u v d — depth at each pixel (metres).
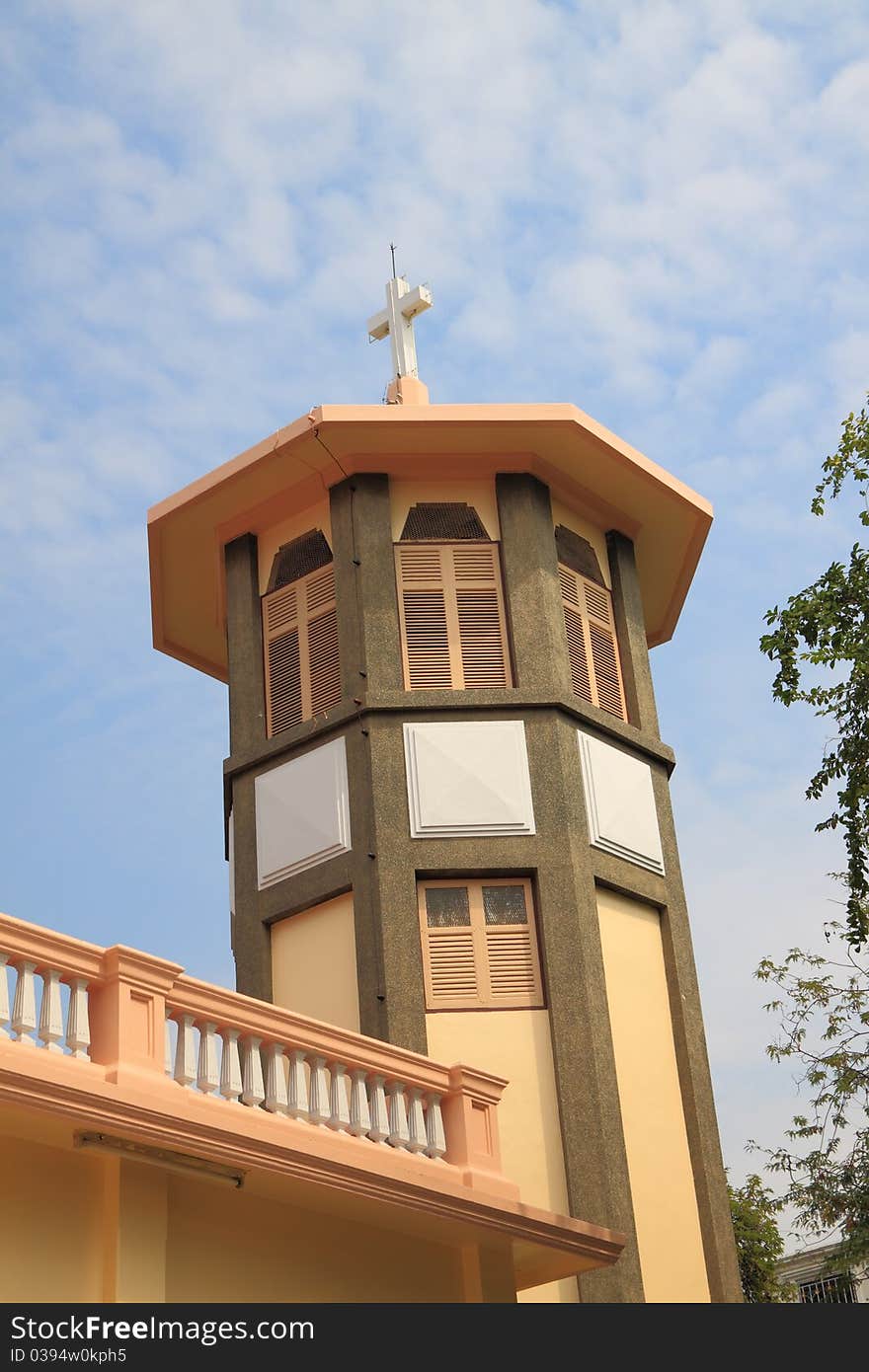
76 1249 11.19
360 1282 13.13
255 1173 12.10
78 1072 11.21
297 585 20.02
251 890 18.75
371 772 18.25
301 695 19.45
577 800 18.53
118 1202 11.36
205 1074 12.20
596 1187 16.56
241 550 20.48
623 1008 18.05
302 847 18.48
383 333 22.38
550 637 19.12
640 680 20.31
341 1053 13.33
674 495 20.58
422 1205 13.08
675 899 19.30
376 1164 12.78
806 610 15.97
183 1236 11.88
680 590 22.08
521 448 19.77
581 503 20.59
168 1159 11.64
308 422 19.12
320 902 18.31
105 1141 11.26
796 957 21.23
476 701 18.66
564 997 17.44
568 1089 17.00
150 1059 11.70
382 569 19.25
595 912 18.08
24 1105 10.65
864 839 16.14
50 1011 11.29
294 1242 12.73
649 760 19.98
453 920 17.92
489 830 18.12
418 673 19.03
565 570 20.19
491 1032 17.34
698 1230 17.41
